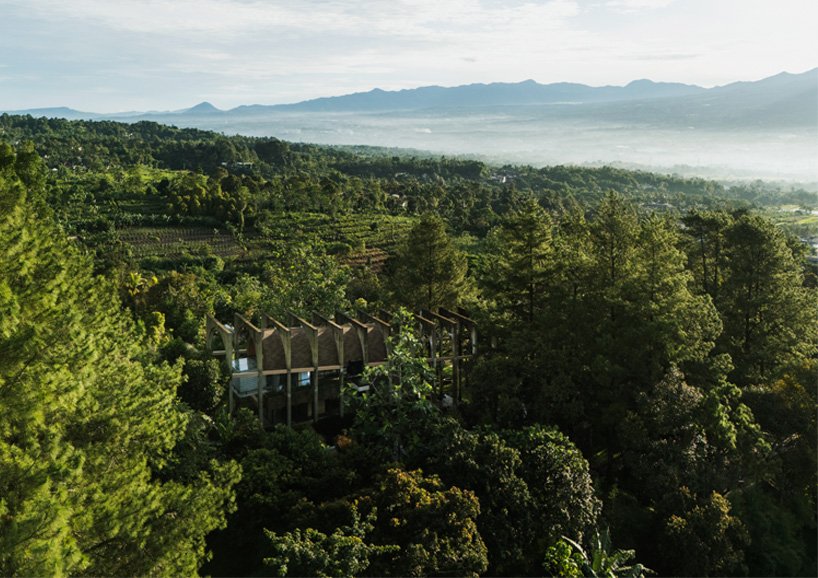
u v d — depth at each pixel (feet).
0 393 37.58
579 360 102.78
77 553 32.73
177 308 143.54
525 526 73.15
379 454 78.79
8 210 52.85
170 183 430.61
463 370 119.85
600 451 105.91
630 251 110.42
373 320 113.91
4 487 34.73
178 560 44.37
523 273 116.06
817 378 100.68
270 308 136.67
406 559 60.39
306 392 103.40
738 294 120.57
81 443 48.16
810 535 94.27
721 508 80.48
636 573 70.18
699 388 99.96
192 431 77.20
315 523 64.75
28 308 45.16
